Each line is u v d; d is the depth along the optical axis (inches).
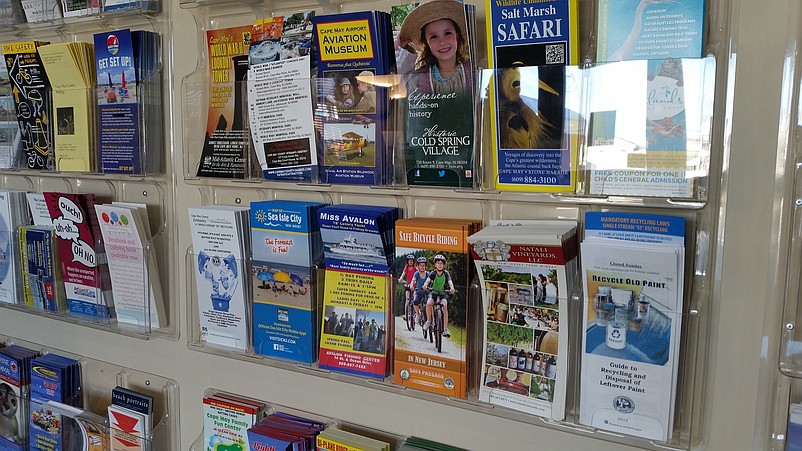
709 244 34.9
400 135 40.5
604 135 33.9
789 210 32.4
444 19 37.6
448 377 39.5
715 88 33.0
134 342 59.4
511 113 36.3
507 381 37.8
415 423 45.1
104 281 57.5
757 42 32.9
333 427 48.5
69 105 55.9
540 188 36.0
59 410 60.0
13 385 64.3
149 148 53.9
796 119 31.8
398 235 40.4
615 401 34.9
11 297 63.0
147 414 56.1
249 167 46.9
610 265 34.0
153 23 54.3
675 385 33.4
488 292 37.9
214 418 52.8
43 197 60.8
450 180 38.7
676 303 32.9
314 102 43.0
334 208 42.6
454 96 37.9
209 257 48.8
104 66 53.6
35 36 63.8
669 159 32.6
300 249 44.4
